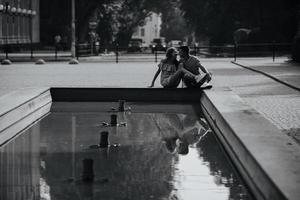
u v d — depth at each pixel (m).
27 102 14.38
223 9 63.56
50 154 9.86
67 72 28.66
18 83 21.52
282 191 6.11
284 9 55.06
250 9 60.59
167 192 7.53
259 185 7.17
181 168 8.88
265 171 6.95
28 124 13.11
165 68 18.02
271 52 50.25
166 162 9.29
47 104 16.75
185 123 13.42
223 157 9.65
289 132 10.47
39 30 75.25
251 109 12.67
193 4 69.94
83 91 17.78
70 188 7.71
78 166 8.96
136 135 11.77
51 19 75.50
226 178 8.26
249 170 7.90
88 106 16.48
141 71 29.38
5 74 27.14
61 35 75.31
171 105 16.77
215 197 7.34
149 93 17.72
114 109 15.70
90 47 56.88
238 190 7.66
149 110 15.67
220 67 33.25
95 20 77.38
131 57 52.59
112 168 8.84
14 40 64.06
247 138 9.04
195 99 17.62
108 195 7.39
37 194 7.42
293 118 12.31
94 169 8.77
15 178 8.23
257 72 28.05
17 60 44.47
